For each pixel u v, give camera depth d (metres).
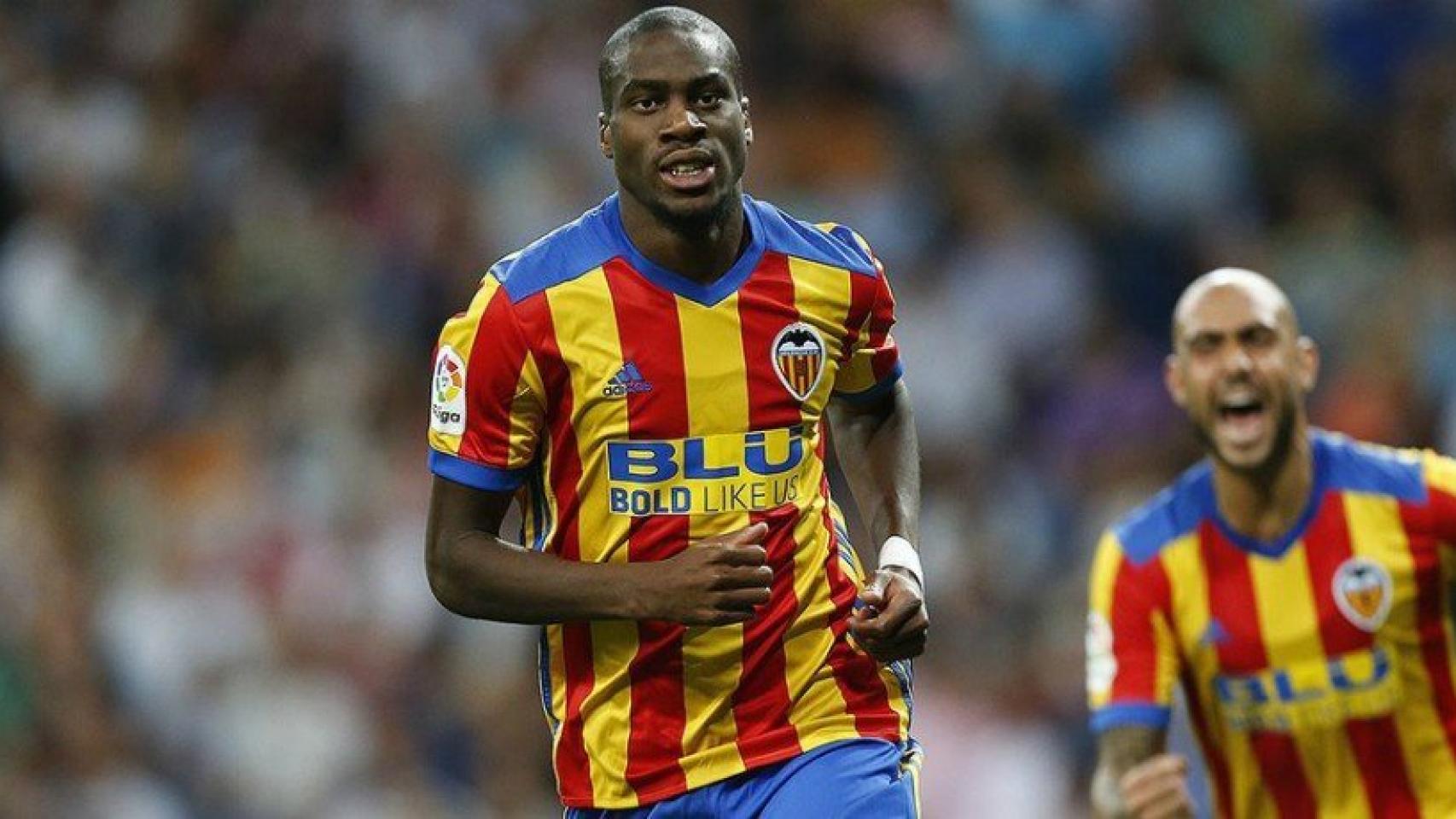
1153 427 41.31
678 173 15.12
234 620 36.88
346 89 47.03
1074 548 38.72
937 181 46.19
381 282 43.66
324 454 39.41
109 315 42.12
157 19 47.53
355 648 36.72
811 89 47.00
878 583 15.67
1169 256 45.59
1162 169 46.94
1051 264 44.44
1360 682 20.73
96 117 45.62
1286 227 46.69
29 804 33.06
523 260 15.65
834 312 15.95
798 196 45.25
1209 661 21.12
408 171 45.06
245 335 42.41
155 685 35.91
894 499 16.77
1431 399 41.47
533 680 35.16
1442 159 46.62
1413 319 42.66
